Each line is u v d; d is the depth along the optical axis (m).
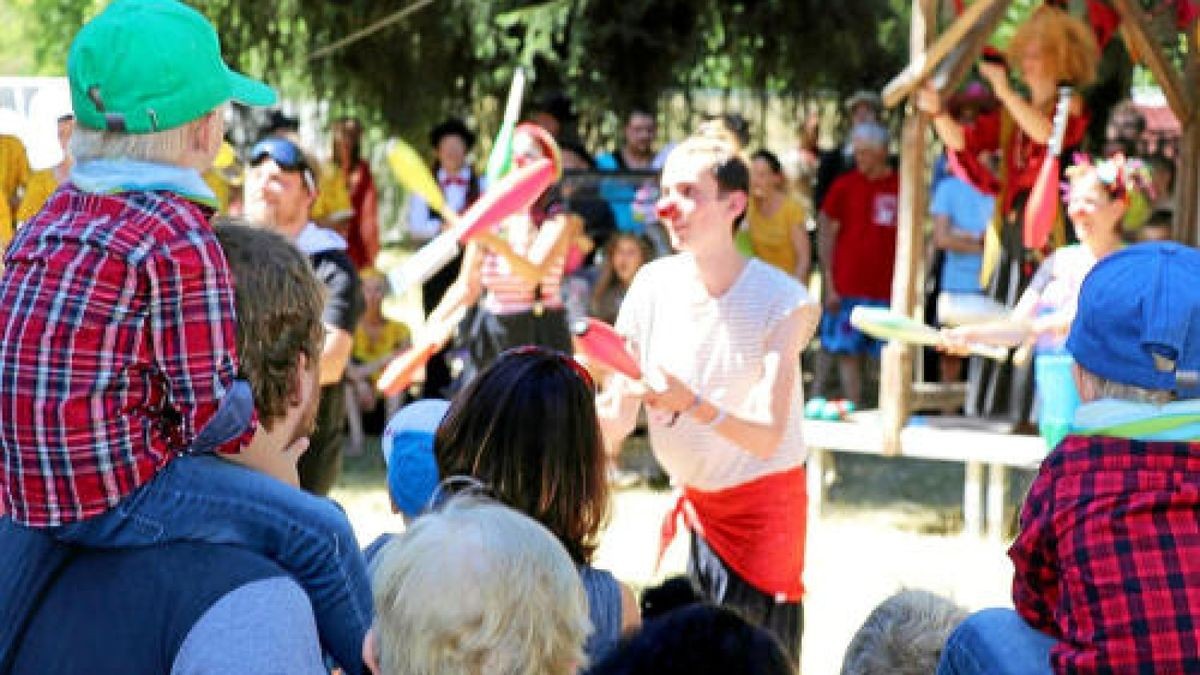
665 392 3.51
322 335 1.92
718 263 3.68
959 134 6.75
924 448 6.89
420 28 10.35
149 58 1.79
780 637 3.82
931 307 9.05
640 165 8.91
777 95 10.82
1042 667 2.00
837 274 8.93
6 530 1.85
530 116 9.25
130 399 1.71
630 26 9.69
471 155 10.81
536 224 6.86
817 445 7.12
